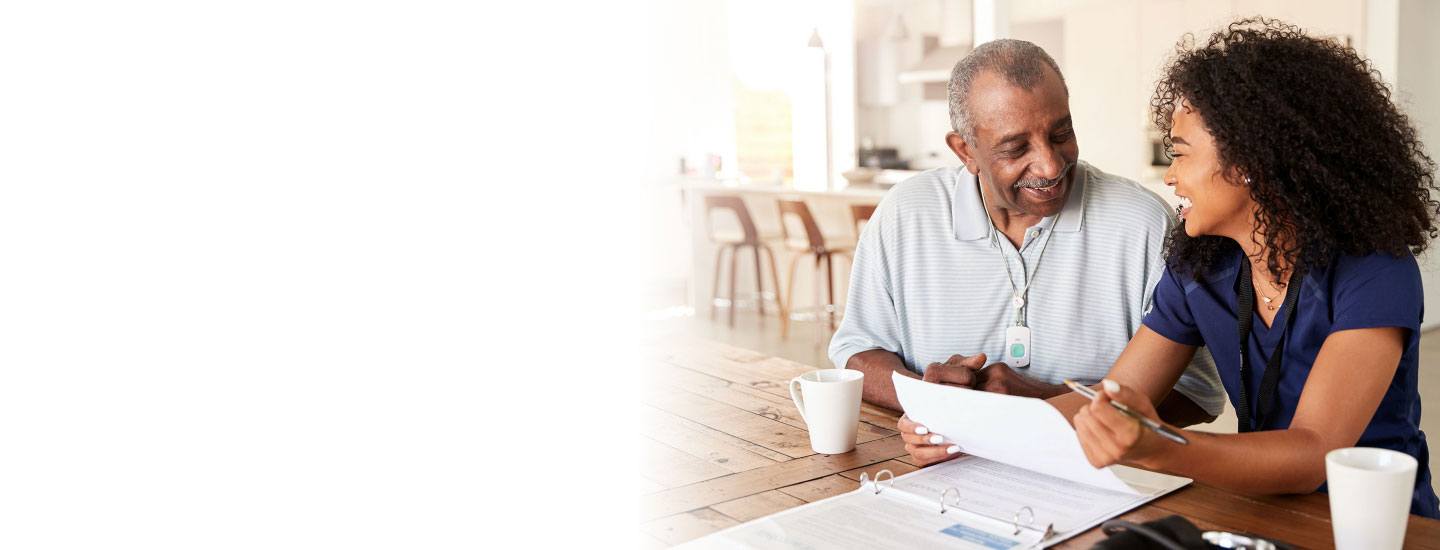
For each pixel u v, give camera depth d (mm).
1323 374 1156
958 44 7723
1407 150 1195
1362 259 1184
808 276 6641
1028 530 1043
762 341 5707
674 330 5941
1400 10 5188
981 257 1709
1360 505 878
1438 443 3600
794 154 7906
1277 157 1153
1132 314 1658
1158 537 864
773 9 8133
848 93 7934
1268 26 1222
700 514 1169
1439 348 5059
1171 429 989
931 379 1451
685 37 8180
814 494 1219
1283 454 1085
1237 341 1325
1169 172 1267
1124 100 6430
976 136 1509
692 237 6762
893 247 1768
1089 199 1663
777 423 1546
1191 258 1339
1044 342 1691
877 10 8305
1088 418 1011
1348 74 1169
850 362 1712
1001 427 1148
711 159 7422
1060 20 7172
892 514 1112
